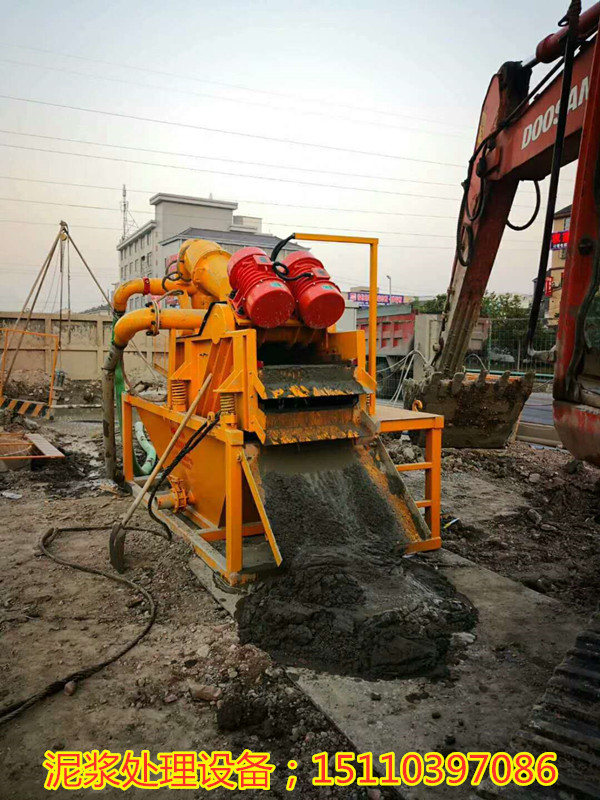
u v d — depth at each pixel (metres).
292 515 3.97
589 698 2.11
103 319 15.26
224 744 2.62
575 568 4.67
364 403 4.61
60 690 2.99
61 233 10.90
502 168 5.34
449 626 3.48
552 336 15.61
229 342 4.35
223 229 56.88
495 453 8.23
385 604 3.49
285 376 4.22
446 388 7.04
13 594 4.09
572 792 1.83
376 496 4.33
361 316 20.30
